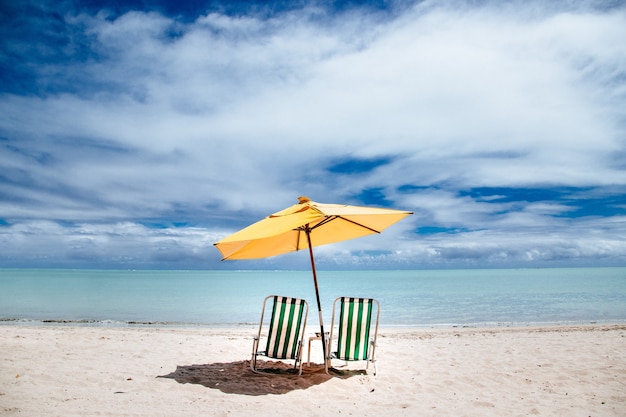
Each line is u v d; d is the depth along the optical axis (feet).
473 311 55.67
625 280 168.55
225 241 14.05
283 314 16.25
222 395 14.01
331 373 17.02
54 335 26.91
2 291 104.01
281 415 12.24
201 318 49.32
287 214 15.42
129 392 14.16
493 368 18.25
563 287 115.85
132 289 123.03
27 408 12.19
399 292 101.96
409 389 15.06
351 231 18.17
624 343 23.80
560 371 17.40
